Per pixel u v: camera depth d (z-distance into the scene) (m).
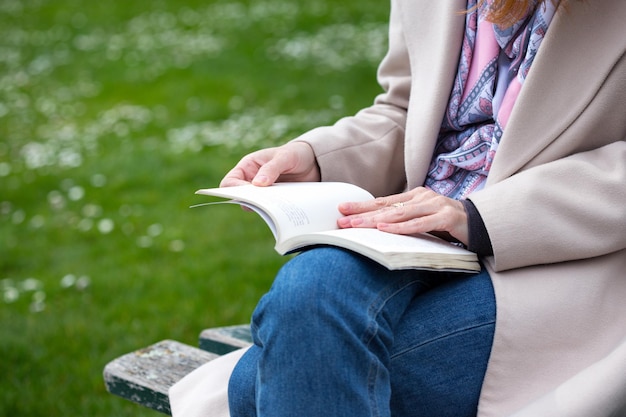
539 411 1.67
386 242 1.71
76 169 6.92
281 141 7.15
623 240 1.79
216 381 2.03
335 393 1.55
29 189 6.52
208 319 4.21
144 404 2.31
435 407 1.77
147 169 6.77
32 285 4.77
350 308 1.62
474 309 1.79
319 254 1.69
